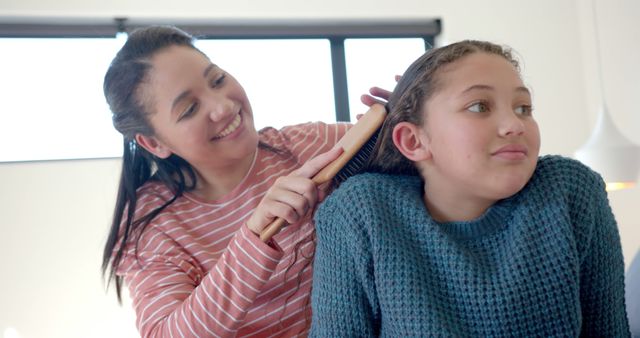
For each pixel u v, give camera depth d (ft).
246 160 3.28
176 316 2.71
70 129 7.74
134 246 3.21
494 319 2.06
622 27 8.13
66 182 7.50
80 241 7.45
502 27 8.82
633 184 6.56
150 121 3.09
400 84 2.39
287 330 3.07
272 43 8.50
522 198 2.18
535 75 8.83
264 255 2.55
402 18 8.74
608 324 2.25
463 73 2.12
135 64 3.05
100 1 7.73
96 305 7.41
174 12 7.93
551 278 2.05
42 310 7.29
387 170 2.50
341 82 8.62
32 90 7.70
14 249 7.30
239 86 3.10
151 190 3.35
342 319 2.33
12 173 7.39
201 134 2.96
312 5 8.36
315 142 3.43
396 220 2.27
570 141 8.82
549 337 2.05
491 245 2.17
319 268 2.44
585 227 2.18
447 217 2.29
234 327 2.65
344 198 2.38
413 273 2.14
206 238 3.22
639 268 3.75
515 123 2.00
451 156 2.10
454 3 8.76
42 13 7.57
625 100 8.15
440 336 2.06
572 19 9.00
